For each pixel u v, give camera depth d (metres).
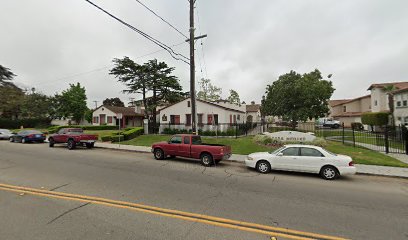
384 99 37.66
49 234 4.29
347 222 5.08
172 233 4.39
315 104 26.25
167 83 30.73
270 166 10.31
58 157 13.63
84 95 49.91
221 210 5.63
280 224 4.91
